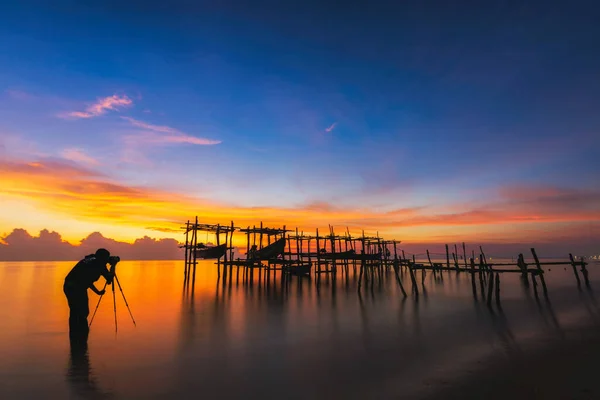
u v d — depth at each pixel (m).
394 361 8.74
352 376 7.67
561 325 13.26
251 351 9.55
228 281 36.56
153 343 10.18
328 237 40.19
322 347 10.03
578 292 25.16
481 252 33.44
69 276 10.20
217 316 15.06
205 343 10.33
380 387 7.05
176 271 62.12
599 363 8.47
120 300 20.28
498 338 11.19
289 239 41.78
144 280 37.72
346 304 19.27
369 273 52.22
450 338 11.18
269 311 16.62
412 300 21.11
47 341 10.14
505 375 7.71
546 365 8.37
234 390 6.84
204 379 7.39
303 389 6.92
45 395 6.44
